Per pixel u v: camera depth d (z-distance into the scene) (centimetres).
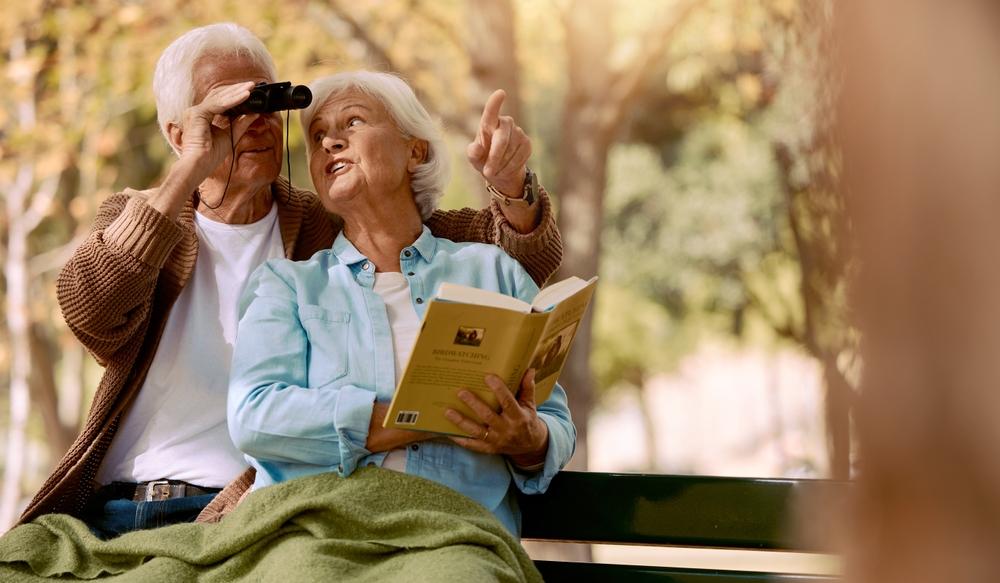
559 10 1013
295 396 287
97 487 338
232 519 278
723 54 1101
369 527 267
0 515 1205
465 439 286
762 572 309
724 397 2022
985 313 84
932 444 85
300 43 1005
